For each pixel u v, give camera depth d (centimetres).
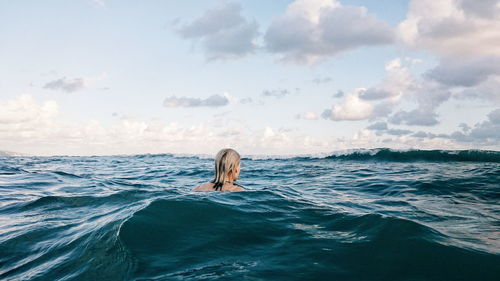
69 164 1841
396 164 1241
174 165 1644
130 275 163
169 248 194
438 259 182
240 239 215
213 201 289
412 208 413
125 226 214
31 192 516
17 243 231
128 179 865
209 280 156
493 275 166
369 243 205
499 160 1320
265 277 160
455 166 1077
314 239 218
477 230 287
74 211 321
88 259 184
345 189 611
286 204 313
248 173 1061
